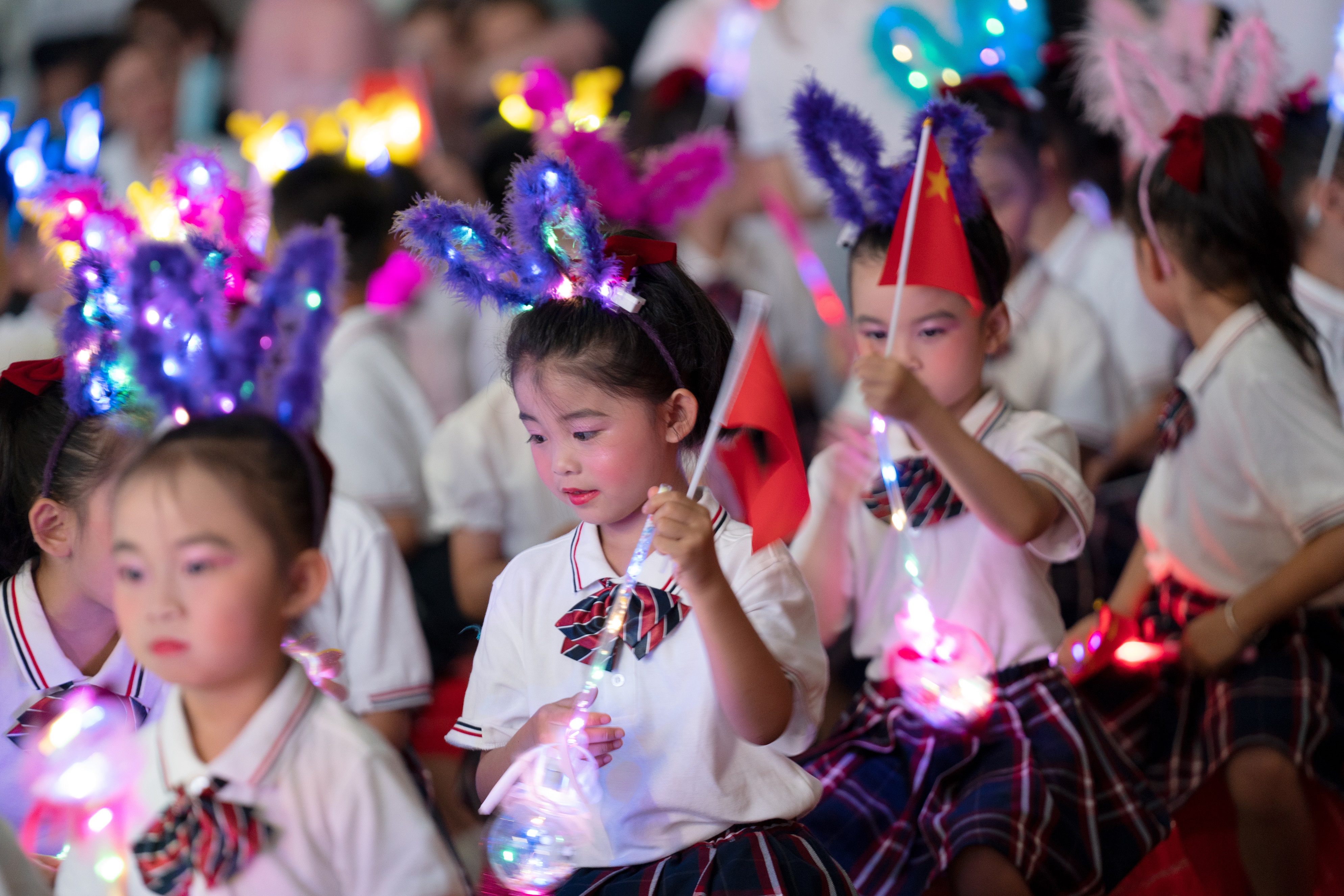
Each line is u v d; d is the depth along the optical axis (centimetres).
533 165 339
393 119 731
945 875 404
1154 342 665
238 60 918
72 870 298
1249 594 431
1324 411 430
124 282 332
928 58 641
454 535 604
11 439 345
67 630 347
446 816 532
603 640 327
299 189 601
